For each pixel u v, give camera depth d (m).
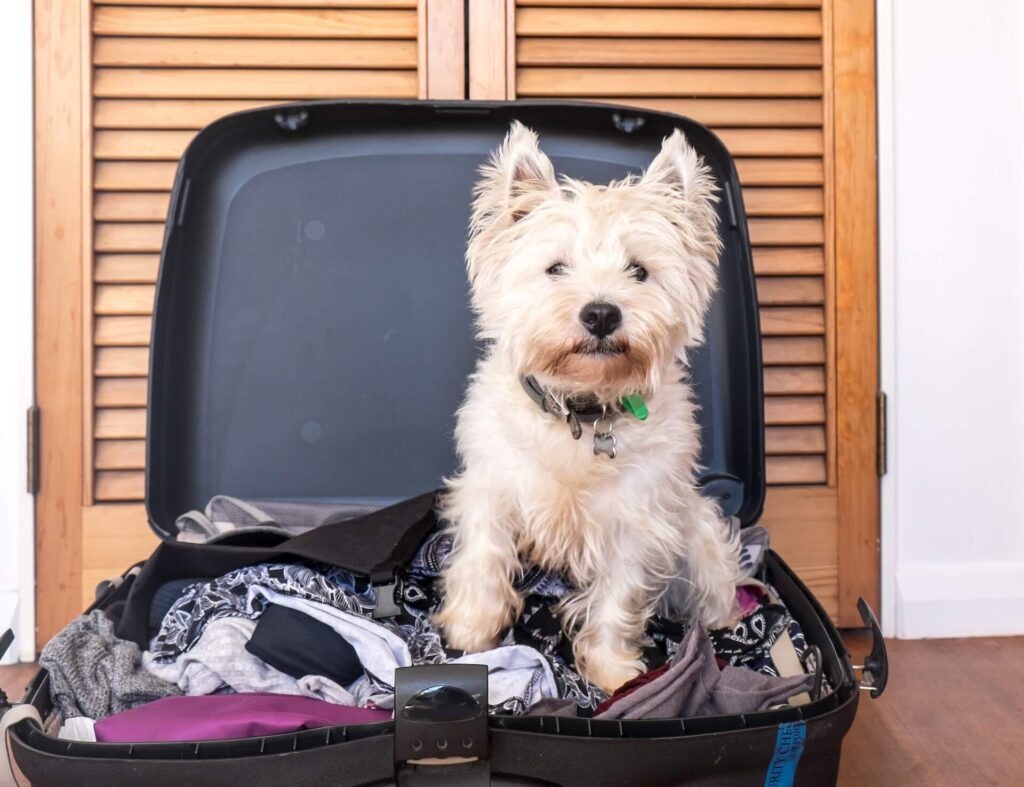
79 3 1.76
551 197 1.47
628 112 1.64
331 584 1.39
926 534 1.92
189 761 0.97
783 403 1.92
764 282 1.91
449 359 1.72
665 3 1.84
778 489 1.92
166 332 1.60
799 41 1.88
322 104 1.60
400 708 0.96
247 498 1.69
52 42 1.77
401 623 1.49
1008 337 1.92
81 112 1.78
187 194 1.62
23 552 1.81
